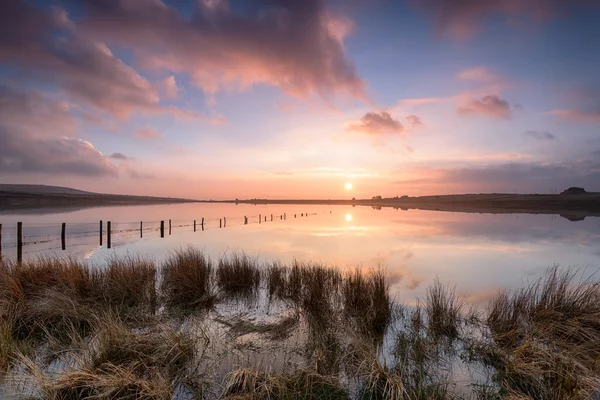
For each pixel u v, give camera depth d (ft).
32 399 12.50
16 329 18.80
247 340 19.03
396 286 32.22
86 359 15.56
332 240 71.41
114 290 24.98
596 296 21.75
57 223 106.52
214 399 13.15
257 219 154.81
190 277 28.48
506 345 18.25
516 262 45.60
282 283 30.73
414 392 13.60
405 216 182.80
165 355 16.01
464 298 28.04
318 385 14.23
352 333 18.74
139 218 143.33
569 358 14.96
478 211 246.06
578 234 81.20
